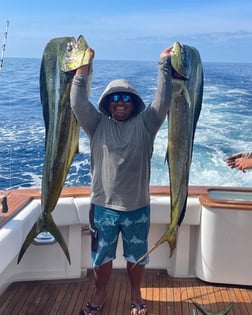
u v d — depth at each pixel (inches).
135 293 87.2
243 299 95.2
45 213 81.7
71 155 79.3
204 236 100.3
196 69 74.4
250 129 333.1
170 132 75.9
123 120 81.4
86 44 73.8
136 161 79.7
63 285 101.8
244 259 98.7
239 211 97.3
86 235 106.1
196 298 95.5
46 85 76.5
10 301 93.7
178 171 77.0
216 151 287.3
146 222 83.3
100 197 81.9
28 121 367.6
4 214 90.7
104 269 84.9
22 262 102.7
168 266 108.8
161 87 75.4
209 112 382.6
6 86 502.0
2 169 255.3
